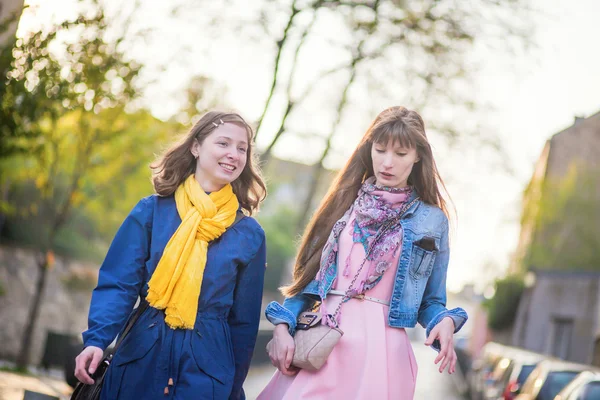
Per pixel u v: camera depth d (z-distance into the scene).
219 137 5.58
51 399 6.21
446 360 5.20
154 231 5.45
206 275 5.37
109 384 5.27
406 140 5.38
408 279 5.43
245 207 5.95
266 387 5.58
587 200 34.38
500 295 39.47
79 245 33.75
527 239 37.56
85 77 15.51
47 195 20.45
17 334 28.02
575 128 37.09
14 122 12.87
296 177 59.47
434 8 25.88
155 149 21.58
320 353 5.25
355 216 5.54
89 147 19.55
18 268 29.62
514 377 17.23
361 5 25.98
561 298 33.53
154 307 5.30
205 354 5.30
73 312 32.03
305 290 5.63
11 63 12.22
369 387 5.25
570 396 11.74
